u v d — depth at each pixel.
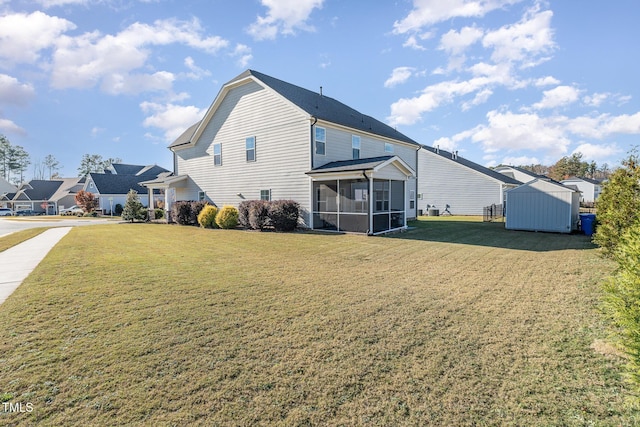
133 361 3.03
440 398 2.46
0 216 38.75
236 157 17.47
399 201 15.68
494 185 25.14
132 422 2.20
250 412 2.31
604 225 6.68
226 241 11.43
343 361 3.03
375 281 5.93
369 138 18.41
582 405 2.35
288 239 11.73
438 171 27.72
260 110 16.17
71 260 8.01
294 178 15.02
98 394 2.52
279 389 2.59
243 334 3.64
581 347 3.24
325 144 15.22
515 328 3.75
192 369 2.89
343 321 4.01
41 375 2.78
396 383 2.67
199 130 19.14
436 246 9.91
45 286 5.62
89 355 3.14
